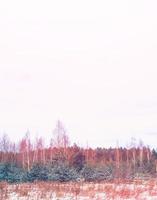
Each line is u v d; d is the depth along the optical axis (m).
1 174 40.62
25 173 41.44
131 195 22.03
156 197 21.55
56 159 47.16
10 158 73.62
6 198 20.19
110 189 25.09
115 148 92.75
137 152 87.00
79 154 51.19
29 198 20.47
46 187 25.88
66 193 22.84
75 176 42.03
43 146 82.44
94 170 45.38
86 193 22.75
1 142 80.94
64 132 75.81
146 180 40.34
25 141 82.44
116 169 49.88
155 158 79.69
